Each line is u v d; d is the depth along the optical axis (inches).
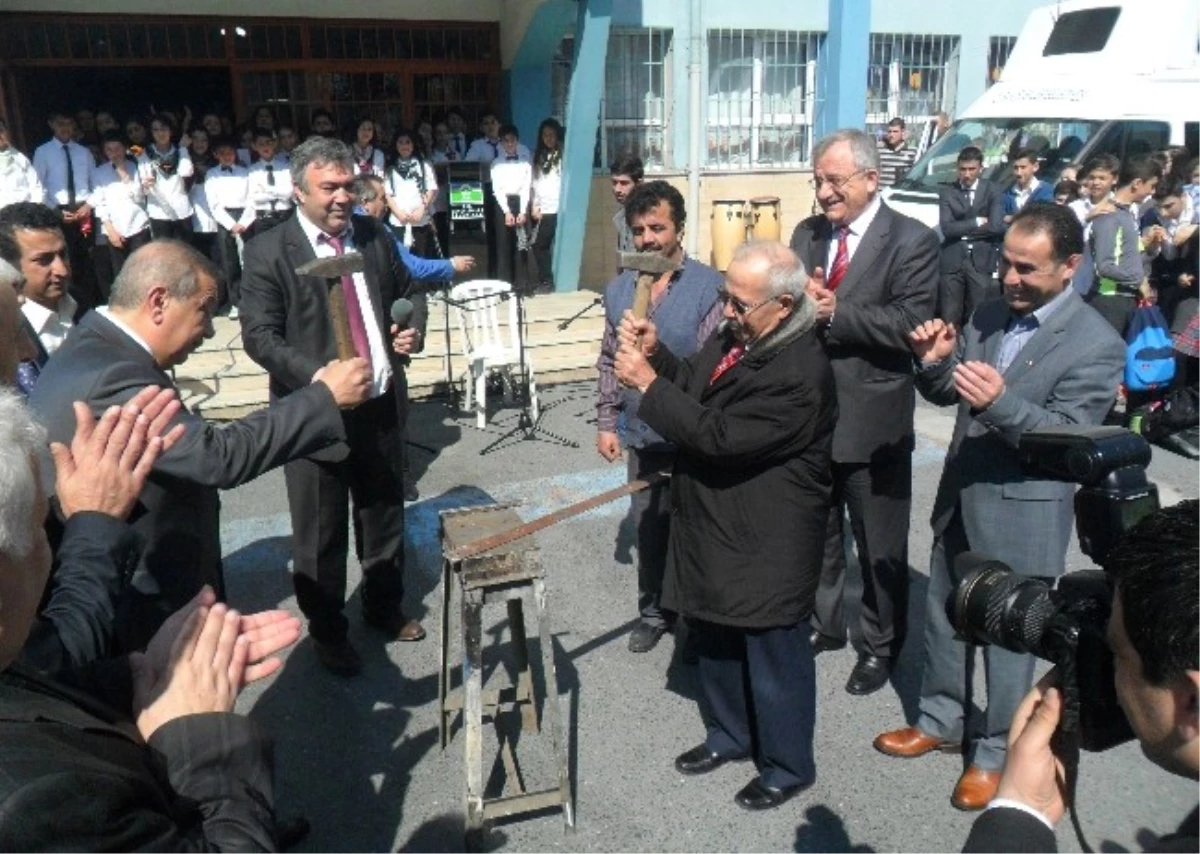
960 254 296.4
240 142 339.3
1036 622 45.8
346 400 98.2
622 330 110.1
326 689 140.5
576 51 340.2
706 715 134.3
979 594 49.9
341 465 136.9
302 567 138.3
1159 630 34.2
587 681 142.9
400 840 111.2
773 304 99.4
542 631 108.5
